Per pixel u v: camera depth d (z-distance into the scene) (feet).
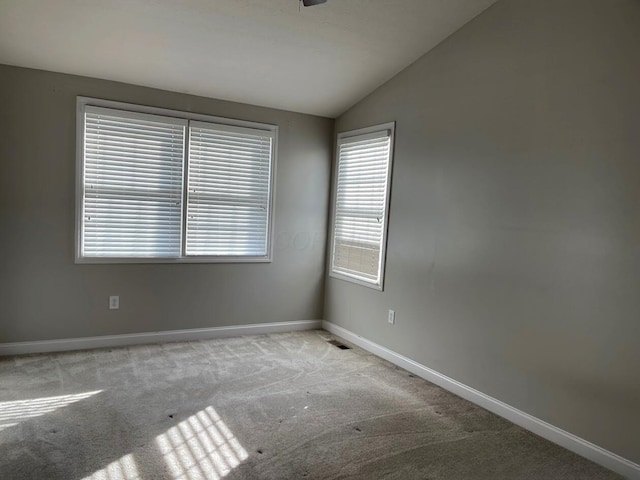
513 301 9.95
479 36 10.77
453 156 11.44
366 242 14.57
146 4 9.93
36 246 12.35
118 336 13.57
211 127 14.32
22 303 12.33
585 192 8.63
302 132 15.83
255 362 12.79
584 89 8.66
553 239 9.18
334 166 16.25
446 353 11.60
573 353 8.85
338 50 12.01
